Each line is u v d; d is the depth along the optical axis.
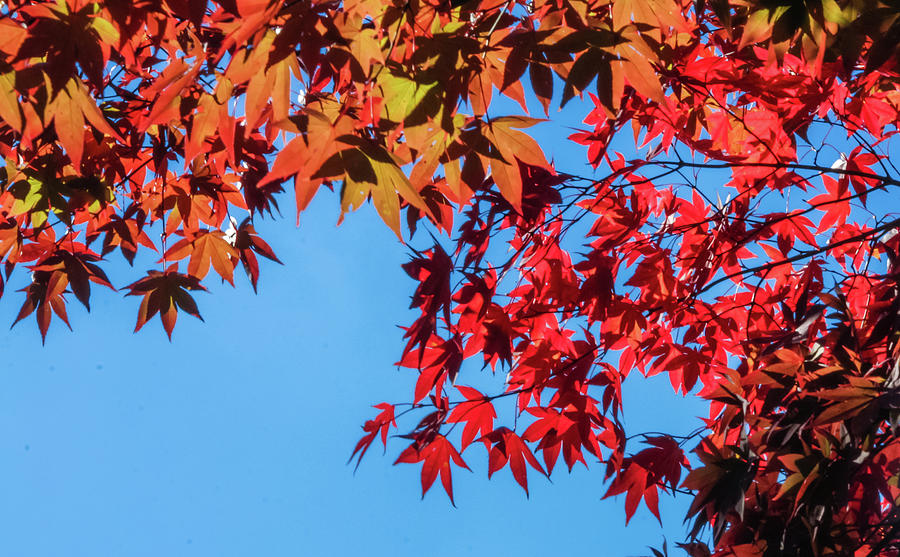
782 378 1.98
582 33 1.83
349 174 1.80
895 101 2.05
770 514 1.98
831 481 1.92
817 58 1.87
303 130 1.81
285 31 1.80
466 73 1.84
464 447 2.06
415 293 2.00
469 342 2.07
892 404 1.88
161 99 1.84
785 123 2.06
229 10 1.81
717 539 1.96
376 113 1.84
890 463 1.93
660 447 2.05
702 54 2.05
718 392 2.01
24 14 1.85
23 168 2.04
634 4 1.85
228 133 1.85
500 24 1.86
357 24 1.81
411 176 1.88
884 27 1.84
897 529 1.92
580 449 2.06
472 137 1.86
